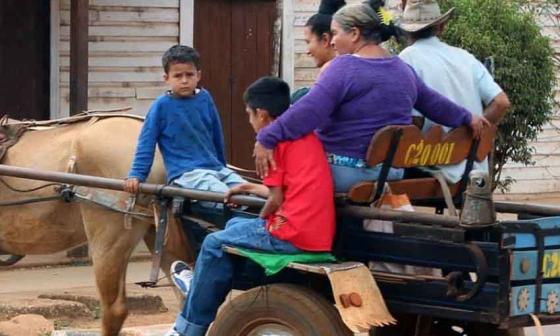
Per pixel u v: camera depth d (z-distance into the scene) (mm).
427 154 7250
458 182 7590
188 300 7406
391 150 7004
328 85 6969
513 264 6594
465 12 12891
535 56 13211
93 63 15766
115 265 8945
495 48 12875
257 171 7062
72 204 9133
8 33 15492
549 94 13484
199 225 8266
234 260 7305
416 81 7379
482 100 7941
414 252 6949
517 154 13398
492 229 6621
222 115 16688
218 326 7258
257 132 7344
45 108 15703
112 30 15852
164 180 8836
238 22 16688
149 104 16125
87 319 11234
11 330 10062
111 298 9008
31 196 9172
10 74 15547
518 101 13031
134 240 8914
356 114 7059
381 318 6762
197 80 8602
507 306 6590
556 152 19062
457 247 6773
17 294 12195
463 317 6785
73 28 13883
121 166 8930
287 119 6922
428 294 6930
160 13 16094
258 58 16828
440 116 7441
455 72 7777
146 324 10898
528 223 6703
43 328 10188
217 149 8852
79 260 14297
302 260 6996
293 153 7008
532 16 13734
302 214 6965
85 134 9086
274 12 16828
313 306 6941
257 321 7148
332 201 7074
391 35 7633
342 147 7105
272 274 7070
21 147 9336
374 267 7250
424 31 7840
